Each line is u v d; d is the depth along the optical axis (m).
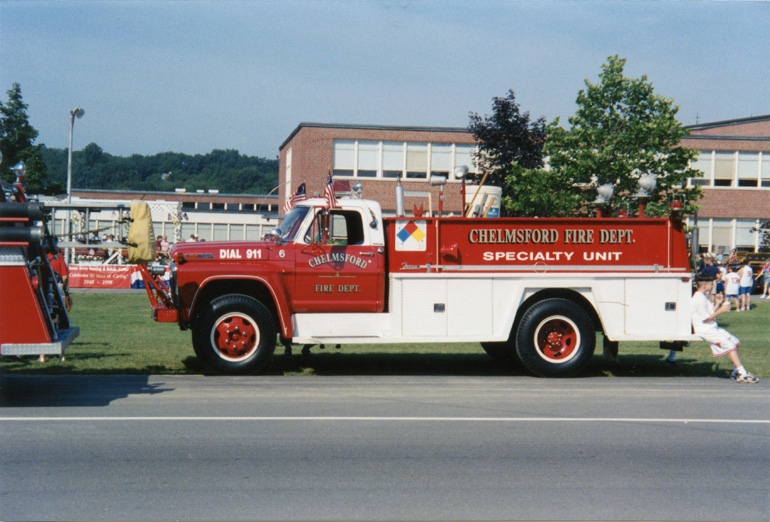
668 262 10.95
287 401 8.41
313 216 10.52
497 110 28.75
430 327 10.55
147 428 6.96
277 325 10.53
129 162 149.88
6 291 7.91
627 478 5.61
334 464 5.85
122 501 4.95
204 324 10.19
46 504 4.89
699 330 10.77
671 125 24.27
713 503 5.07
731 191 42.66
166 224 63.22
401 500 5.02
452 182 40.47
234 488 5.24
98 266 27.83
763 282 32.44
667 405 8.49
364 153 40.28
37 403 8.13
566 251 10.83
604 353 11.03
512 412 7.95
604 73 24.83
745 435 7.00
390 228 10.66
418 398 8.73
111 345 13.22
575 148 24.98
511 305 10.64
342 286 10.50
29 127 41.00
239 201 73.25
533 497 5.14
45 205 9.41
